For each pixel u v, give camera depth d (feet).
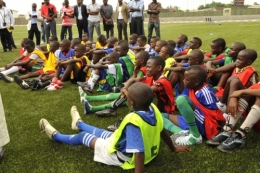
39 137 10.04
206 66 13.93
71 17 34.76
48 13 34.04
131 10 32.40
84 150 8.98
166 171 7.75
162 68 11.59
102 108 12.20
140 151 6.77
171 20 160.76
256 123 9.52
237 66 11.44
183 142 9.23
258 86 9.30
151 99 7.15
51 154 8.82
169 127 10.19
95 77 15.74
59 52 19.30
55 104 13.71
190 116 8.75
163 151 8.83
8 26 32.86
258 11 141.69
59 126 11.00
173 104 11.48
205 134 9.39
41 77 17.60
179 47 21.29
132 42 23.16
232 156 8.40
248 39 38.96
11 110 12.96
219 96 12.22
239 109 9.17
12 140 9.86
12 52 32.99
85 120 11.55
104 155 7.80
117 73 15.61
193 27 75.72
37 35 35.83
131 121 6.97
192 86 9.38
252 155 8.45
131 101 7.25
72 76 17.37
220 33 51.24
